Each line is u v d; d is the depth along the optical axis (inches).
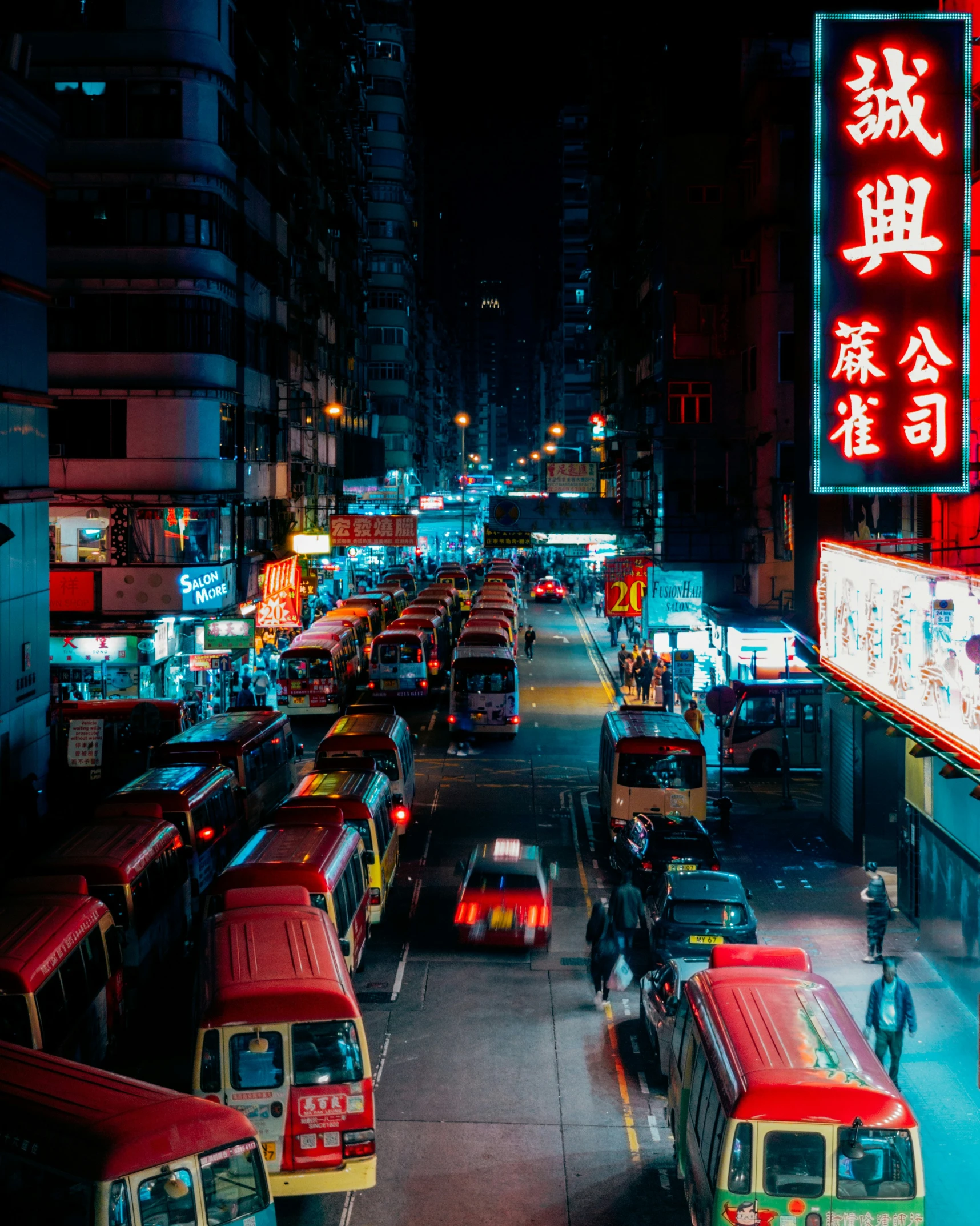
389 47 4677.7
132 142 1636.3
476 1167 549.6
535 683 2076.8
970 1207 515.8
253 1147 402.6
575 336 5369.1
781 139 1752.0
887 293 708.0
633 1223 503.8
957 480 711.1
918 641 624.1
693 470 2020.2
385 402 4781.0
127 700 1371.8
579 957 831.7
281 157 2202.3
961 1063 658.2
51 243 1637.6
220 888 681.0
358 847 802.8
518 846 901.8
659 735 1094.4
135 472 1647.4
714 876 772.0
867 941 825.5
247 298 1911.9
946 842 773.3
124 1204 370.9
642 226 2299.5
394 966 813.9
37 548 1249.4
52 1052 542.0
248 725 1192.2
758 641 1636.3
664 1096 621.9
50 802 1279.5
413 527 2351.1
